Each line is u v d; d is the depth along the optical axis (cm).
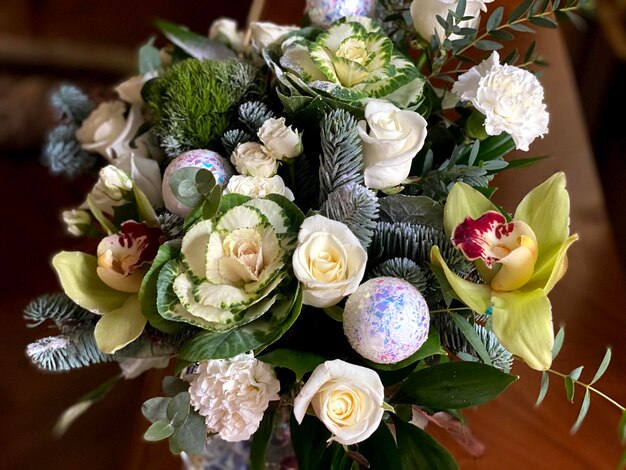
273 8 95
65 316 51
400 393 47
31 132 147
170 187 46
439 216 48
